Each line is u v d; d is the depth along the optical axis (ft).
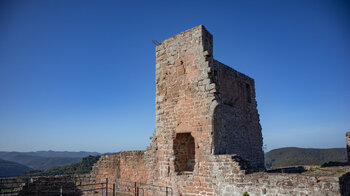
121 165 61.52
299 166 59.67
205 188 38.65
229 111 58.23
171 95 46.80
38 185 57.82
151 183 48.14
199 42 43.96
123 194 58.03
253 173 34.94
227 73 61.26
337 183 26.55
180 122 44.39
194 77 43.73
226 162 36.78
